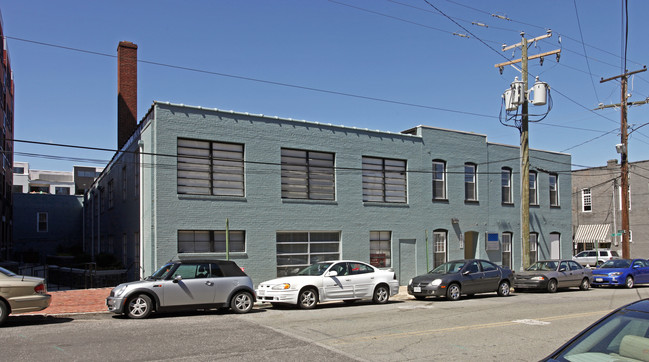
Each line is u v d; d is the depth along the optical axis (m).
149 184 18.08
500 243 27.36
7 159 36.59
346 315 13.77
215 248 18.81
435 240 24.83
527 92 22.41
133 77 26.55
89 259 25.78
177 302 13.39
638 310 4.59
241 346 9.40
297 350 9.12
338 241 21.86
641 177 41.00
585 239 44.19
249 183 19.55
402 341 10.05
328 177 21.70
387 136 23.47
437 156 25.14
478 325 12.05
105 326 11.61
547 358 4.47
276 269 19.94
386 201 23.33
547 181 30.62
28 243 38.59
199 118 18.64
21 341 9.67
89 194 35.31
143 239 18.58
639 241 40.62
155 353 8.71
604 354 4.25
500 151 27.89
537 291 22.28
